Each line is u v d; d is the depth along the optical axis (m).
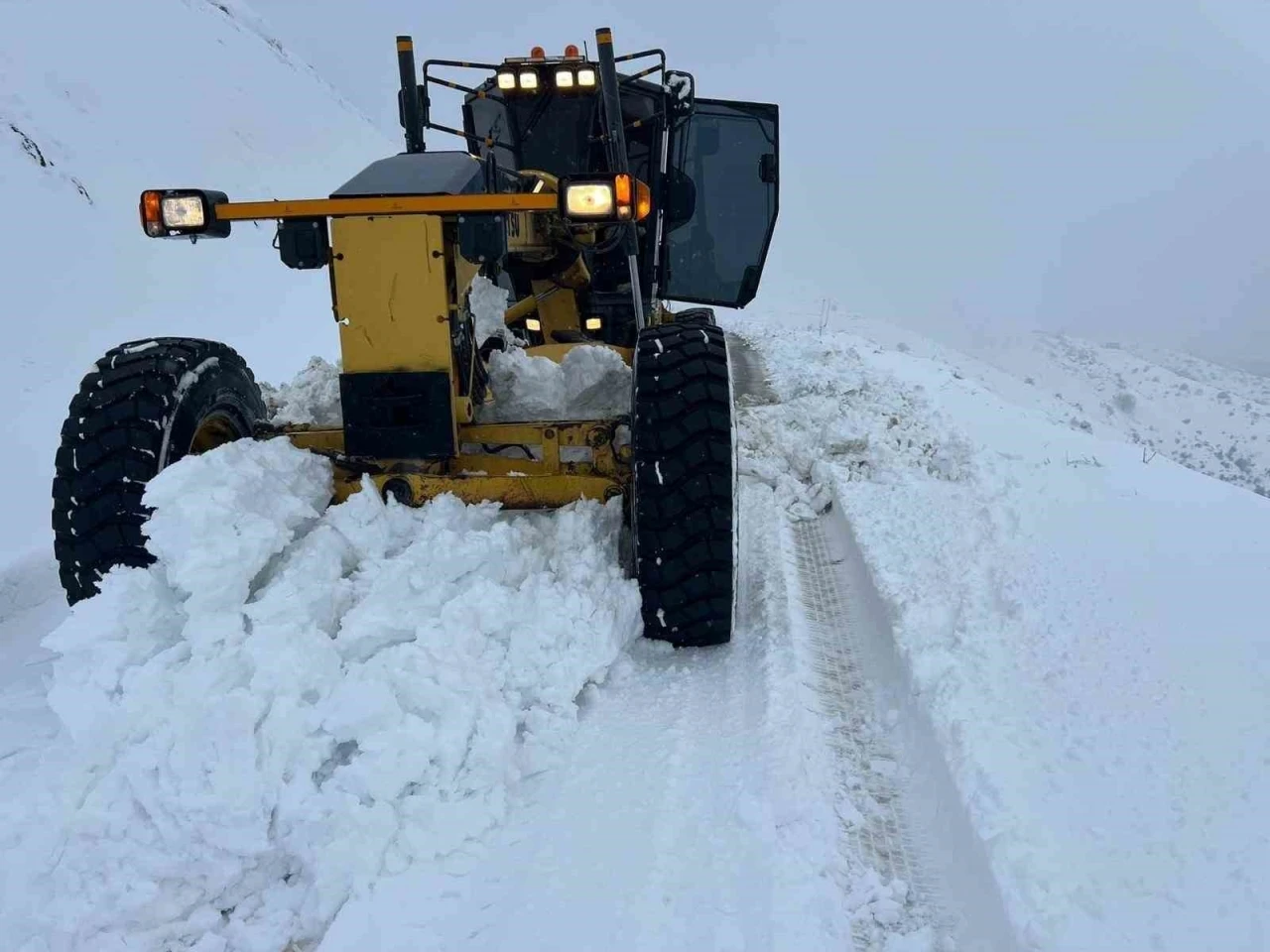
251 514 2.44
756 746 2.33
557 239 4.28
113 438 2.58
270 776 1.98
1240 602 3.11
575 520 2.95
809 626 3.18
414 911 1.83
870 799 2.22
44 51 14.01
